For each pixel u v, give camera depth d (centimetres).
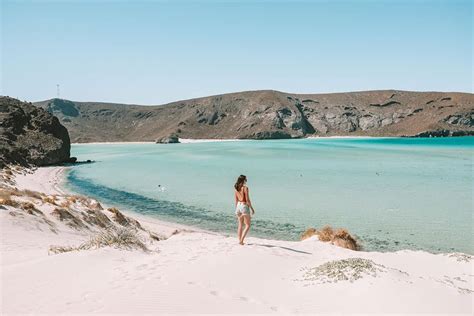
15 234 1554
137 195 3922
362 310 691
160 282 798
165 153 11412
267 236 2295
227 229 2520
